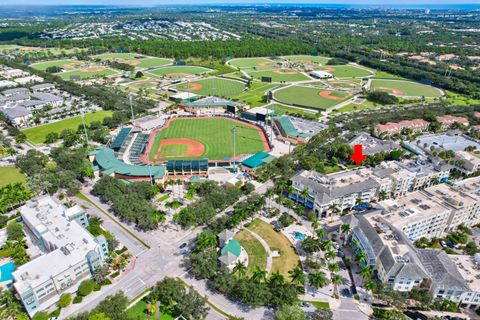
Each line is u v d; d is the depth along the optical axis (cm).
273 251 17938
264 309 14725
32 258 17212
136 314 14388
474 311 14888
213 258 16362
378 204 19375
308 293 15538
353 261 17362
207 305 14850
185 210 19512
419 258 15762
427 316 14462
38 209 19162
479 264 15950
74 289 15412
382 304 14962
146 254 17762
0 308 14425
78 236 16825
